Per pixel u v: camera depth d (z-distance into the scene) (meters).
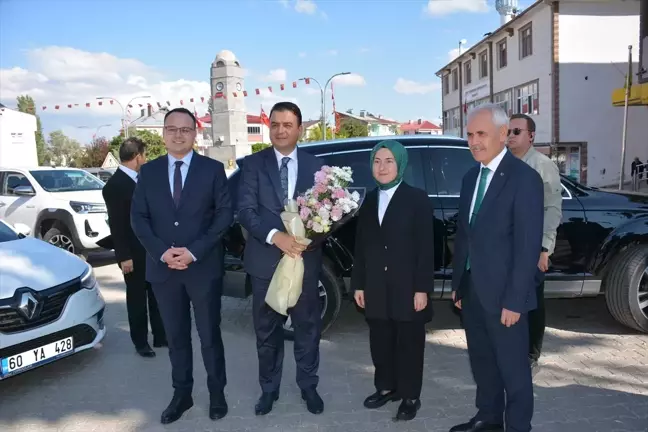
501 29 26.44
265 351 3.35
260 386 3.74
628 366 3.87
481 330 2.91
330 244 4.45
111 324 5.27
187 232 3.18
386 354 3.32
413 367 3.17
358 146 4.63
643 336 4.50
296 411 3.36
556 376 3.72
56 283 3.85
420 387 3.21
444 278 4.45
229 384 3.80
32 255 4.17
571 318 5.04
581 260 4.46
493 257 2.64
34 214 8.21
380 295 3.14
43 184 8.54
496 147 2.62
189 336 3.36
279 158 3.28
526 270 2.53
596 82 22.75
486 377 2.96
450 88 35.84
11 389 3.78
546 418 3.14
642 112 23.00
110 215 4.16
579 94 22.77
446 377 3.81
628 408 3.24
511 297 2.55
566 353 4.15
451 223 4.39
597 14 22.44
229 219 3.29
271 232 3.07
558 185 3.50
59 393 3.71
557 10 22.44
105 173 17.39
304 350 3.35
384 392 3.40
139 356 4.38
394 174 3.06
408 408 3.20
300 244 2.96
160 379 3.92
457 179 4.53
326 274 4.49
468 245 2.83
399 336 3.17
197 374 3.99
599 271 4.46
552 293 4.50
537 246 2.54
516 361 2.70
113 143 41.03
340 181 3.05
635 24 22.56
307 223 2.96
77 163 57.28
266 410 3.33
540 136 24.09
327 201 2.96
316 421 3.22
